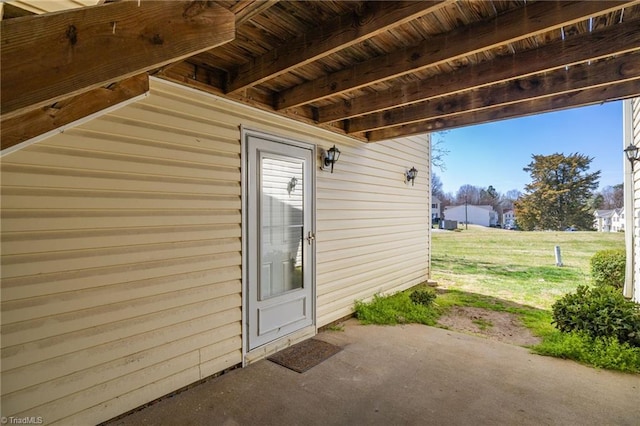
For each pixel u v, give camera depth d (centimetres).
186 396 256
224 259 298
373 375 290
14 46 95
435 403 246
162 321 254
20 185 191
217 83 284
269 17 207
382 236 543
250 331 321
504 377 285
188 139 272
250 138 324
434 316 464
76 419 210
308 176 397
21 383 190
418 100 311
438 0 172
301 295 382
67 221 209
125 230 235
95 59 108
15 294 189
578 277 808
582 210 1934
